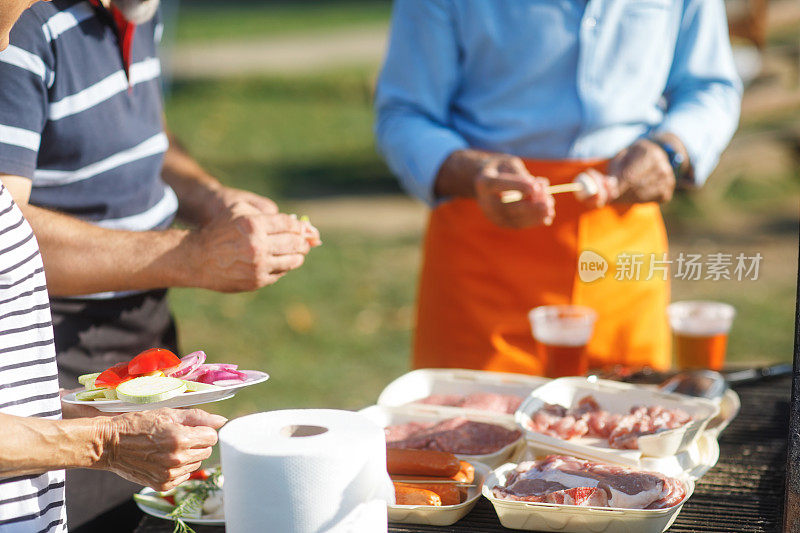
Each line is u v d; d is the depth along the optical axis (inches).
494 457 84.6
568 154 123.3
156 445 63.6
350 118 641.0
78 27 91.0
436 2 122.9
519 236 123.1
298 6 1358.3
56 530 72.7
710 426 94.3
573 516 71.3
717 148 123.4
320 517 63.4
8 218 68.2
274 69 815.7
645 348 127.2
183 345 277.7
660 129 122.6
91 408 72.2
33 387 69.1
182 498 83.3
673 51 128.5
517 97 123.3
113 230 92.0
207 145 558.6
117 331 105.3
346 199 441.1
